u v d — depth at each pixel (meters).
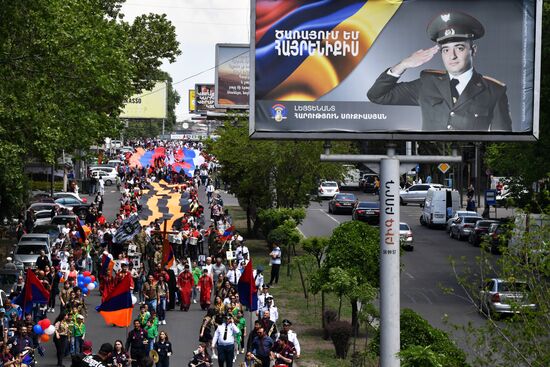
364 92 21.28
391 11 21.30
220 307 31.41
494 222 61.97
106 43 54.78
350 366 28.97
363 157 21.59
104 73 48.47
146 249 49.28
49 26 38.69
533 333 18.48
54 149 42.44
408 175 114.69
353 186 109.81
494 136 21.36
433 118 21.31
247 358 26.89
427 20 21.33
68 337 30.19
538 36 21.34
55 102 41.88
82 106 44.75
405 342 22.84
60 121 42.62
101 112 60.59
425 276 48.53
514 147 49.38
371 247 33.66
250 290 31.78
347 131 21.28
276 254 46.19
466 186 109.75
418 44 21.33
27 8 37.69
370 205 73.12
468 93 21.33
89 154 63.41
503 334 19.73
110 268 39.91
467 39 21.34
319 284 34.00
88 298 41.72
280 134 21.23
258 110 21.22
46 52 39.06
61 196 73.81
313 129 21.30
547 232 19.75
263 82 21.22
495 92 21.39
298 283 46.56
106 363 21.50
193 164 92.38
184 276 39.75
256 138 21.22
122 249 49.22
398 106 21.30
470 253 58.38
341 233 34.09
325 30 21.27
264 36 21.20
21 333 27.48
